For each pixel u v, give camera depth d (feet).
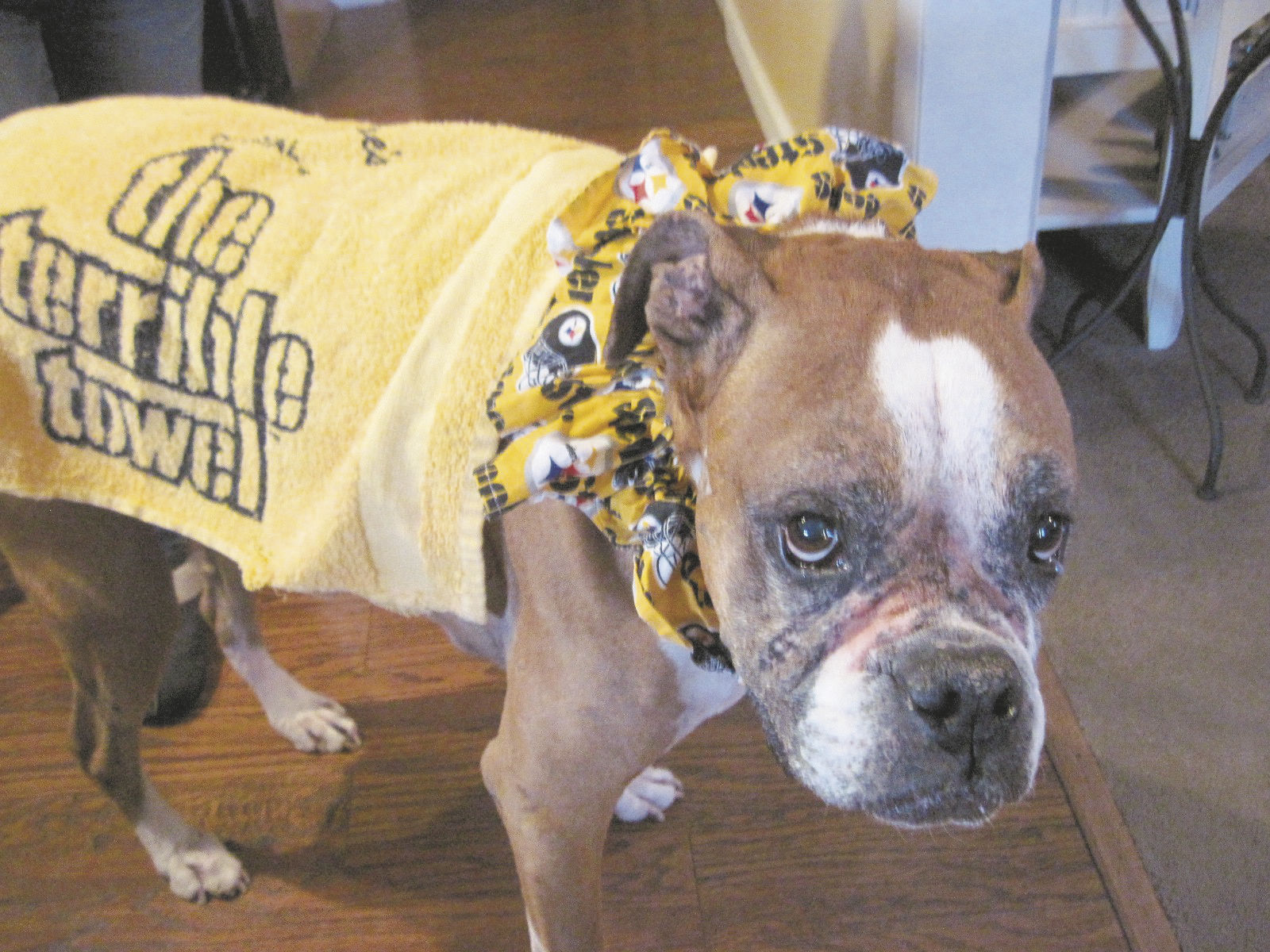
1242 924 5.79
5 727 7.45
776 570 3.59
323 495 4.54
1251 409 8.93
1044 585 3.80
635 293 3.89
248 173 4.92
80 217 4.81
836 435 3.42
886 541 3.44
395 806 6.84
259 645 7.18
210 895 6.39
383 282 4.52
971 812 3.52
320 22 17.75
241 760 7.18
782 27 12.39
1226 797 6.41
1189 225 7.98
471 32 17.52
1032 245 4.03
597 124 13.99
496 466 3.99
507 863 6.49
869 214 4.48
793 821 6.54
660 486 4.01
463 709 7.38
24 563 5.45
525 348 4.22
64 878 6.60
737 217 4.49
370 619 8.11
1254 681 7.00
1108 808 6.39
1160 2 8.50
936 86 7.77
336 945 6.17
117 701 5.88
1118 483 8.45
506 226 4.50
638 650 4.29
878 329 3.56
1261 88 10.39
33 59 9.07
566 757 4.49
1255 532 7.96
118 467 4.88
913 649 3.35
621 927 6.11
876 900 6.12
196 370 4.71
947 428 3.38
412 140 5.18
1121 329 9.85
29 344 4.80
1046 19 7.50
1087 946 5.82
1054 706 6.98
